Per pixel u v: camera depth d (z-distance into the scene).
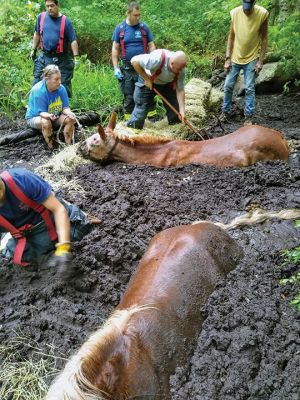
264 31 7.53
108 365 2.39
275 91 9.94
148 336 2.64
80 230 4.23
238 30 7.57
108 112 8.17
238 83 9.91
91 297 3.76
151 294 2.95
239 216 4.65
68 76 7.79
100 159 6.11
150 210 4.80
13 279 3.85
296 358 2.86
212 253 3.43
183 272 3.14
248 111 7.86
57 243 3.62
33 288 3.74
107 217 4.64
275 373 2.78
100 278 3.90
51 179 5.74
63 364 3.12
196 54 11.83
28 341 3.30
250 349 2.89
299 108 8.86
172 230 3.67
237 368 2.78
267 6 11.02
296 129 7.70
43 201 3.58
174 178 5.55
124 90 7.65
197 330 2.97
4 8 11.04
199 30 12.41
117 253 4.05
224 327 3.01
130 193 5.14
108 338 2.50
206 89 8.30
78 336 3.34
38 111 6.82
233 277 3.43
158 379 2.55
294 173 5.34
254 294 3.31
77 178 5.70
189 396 2.61
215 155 5.78
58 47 7.45
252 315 3.11
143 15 12.55
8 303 3.63
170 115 7.21
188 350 2.82
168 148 6.02
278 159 5.73
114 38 7.53
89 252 4.07
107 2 13.10
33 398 2.90
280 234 4.22
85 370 2.31
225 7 12.03
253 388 2.69
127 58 7.43
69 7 12.95
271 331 3.05
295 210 4.51
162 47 12.09
